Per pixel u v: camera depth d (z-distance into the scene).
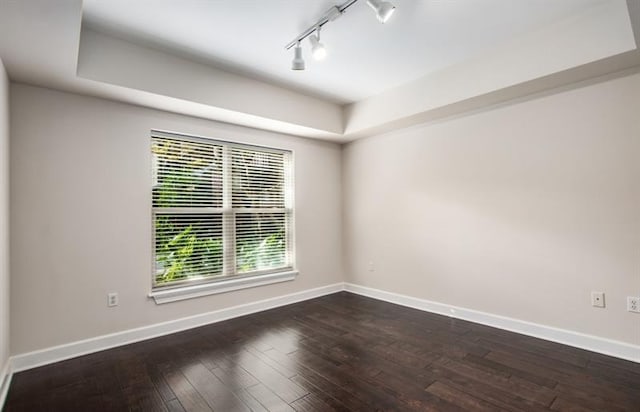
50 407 1.98
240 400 2.04
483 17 2.41
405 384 2.20
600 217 2.62
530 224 3.00
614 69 2.51
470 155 3.42
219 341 2.97
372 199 4.44
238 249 3.80
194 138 3.48
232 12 2.29
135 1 2.16
